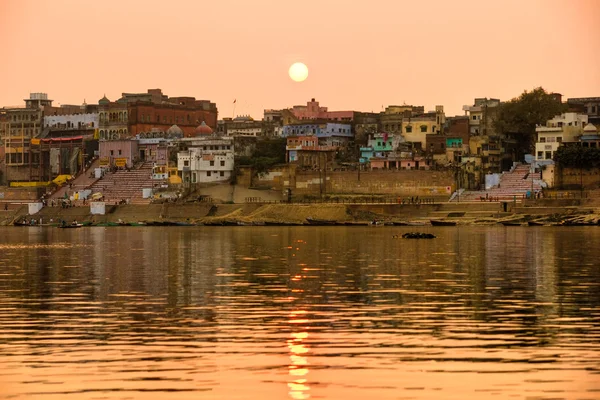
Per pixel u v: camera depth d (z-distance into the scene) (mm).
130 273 93000
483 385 43375
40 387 43375
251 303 68812
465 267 97188
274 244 141625
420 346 51938
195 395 42031
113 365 47594
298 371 46250
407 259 108625
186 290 77250
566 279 84062
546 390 42500
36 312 64625
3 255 121812
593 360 48219
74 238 169625
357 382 44125
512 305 66938
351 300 70250
